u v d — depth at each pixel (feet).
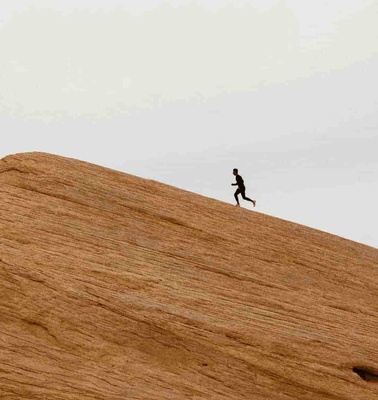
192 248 78.74
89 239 73.67
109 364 60.80
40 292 64.39
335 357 65.62
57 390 56.59
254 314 69.00
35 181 80.43
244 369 63.41
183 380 60.80
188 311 66.39
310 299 75.51
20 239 70.28
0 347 59.52
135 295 66.85
